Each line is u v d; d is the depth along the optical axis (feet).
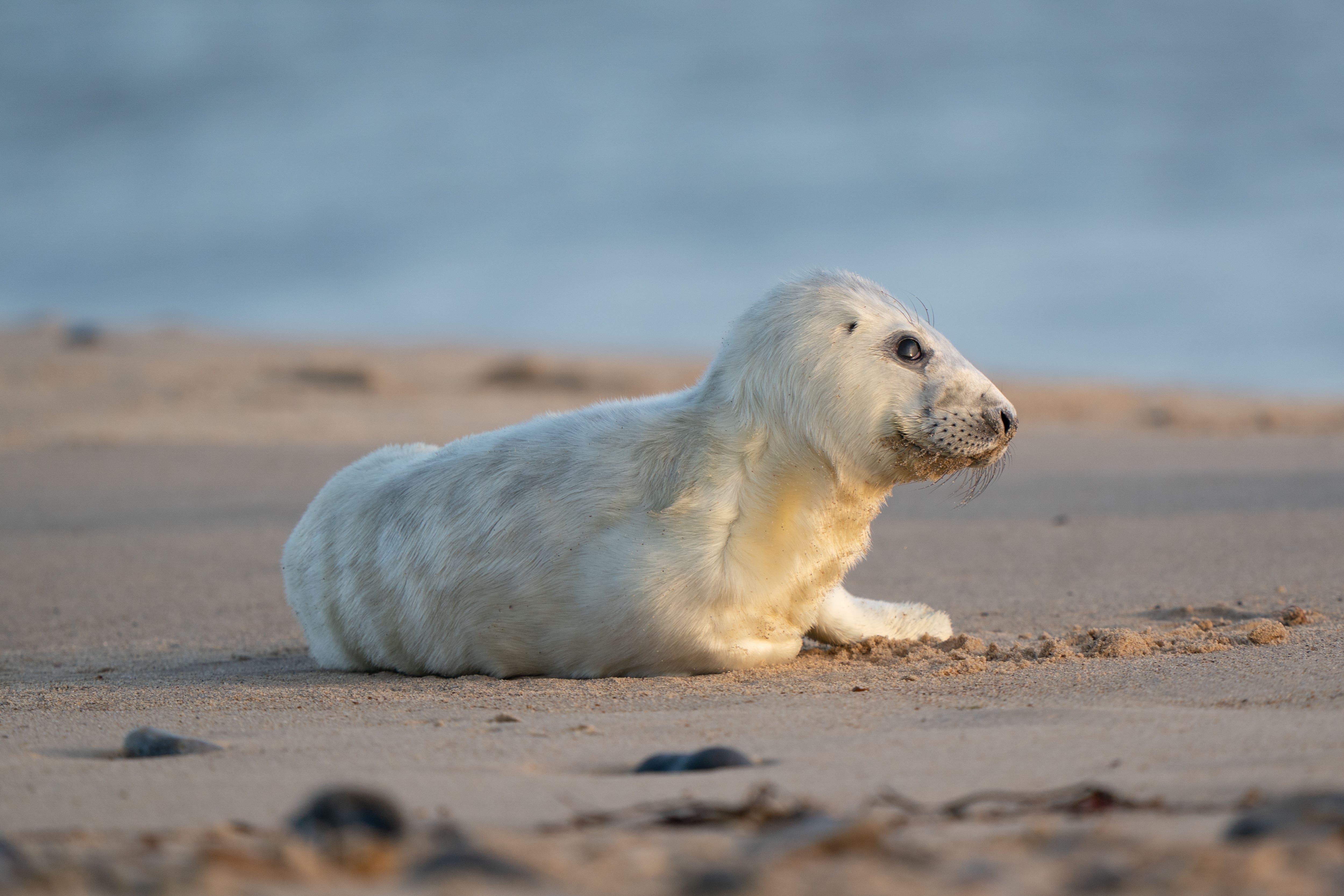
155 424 226.79
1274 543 121.90
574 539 79.97
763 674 79.10
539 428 86.22
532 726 63.67
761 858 35.65
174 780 52.11
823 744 56.95
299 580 91.04
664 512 79.30
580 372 279.28
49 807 48.24
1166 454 188.34
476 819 45.37
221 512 161.17
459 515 82.79
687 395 84.58
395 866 35.50
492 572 80.89
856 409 78.79
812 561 81.25
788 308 81.25
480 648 82.28
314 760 55.88
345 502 90.22
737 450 79.87
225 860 35.70
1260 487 153.28
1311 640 78.54
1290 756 49.47
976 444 78.95
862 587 116.16
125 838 43.42
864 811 45.03
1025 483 167.73
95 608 119.34
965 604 107.14
